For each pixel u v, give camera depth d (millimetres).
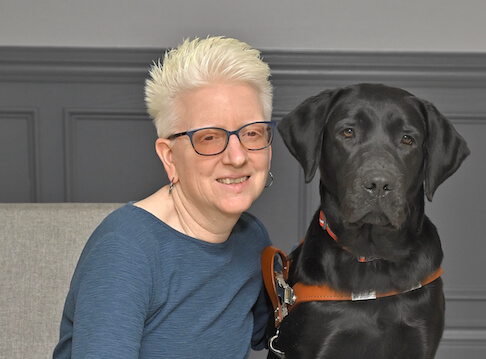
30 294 1852
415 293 1483
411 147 1488
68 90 2590
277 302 1484
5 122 2605
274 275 1531
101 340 1118
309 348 1513
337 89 1578
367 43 2611
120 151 2645
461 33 2600
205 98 1239
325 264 1508
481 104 2623
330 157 1537
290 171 2660
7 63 2547
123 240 1220
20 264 1858
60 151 2623
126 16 2572
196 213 1316
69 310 1287
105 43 2584
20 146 2621
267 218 2684
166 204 1352
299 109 1622
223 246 1363
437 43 2609
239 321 1408
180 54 1271
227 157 1244
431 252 1527
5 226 1878
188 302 1306
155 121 1335
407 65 2590
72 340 1189
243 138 1265
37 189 2635
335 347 1495
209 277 1326
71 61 2559
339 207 1499
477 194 2680
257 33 2605
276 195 2672
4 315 1842
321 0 2588
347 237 1482
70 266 1863
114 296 1158
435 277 1517
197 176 1267
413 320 1472
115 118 2621
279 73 2604
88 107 2600
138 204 1361
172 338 1293
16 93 2580
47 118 2602
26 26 2557
